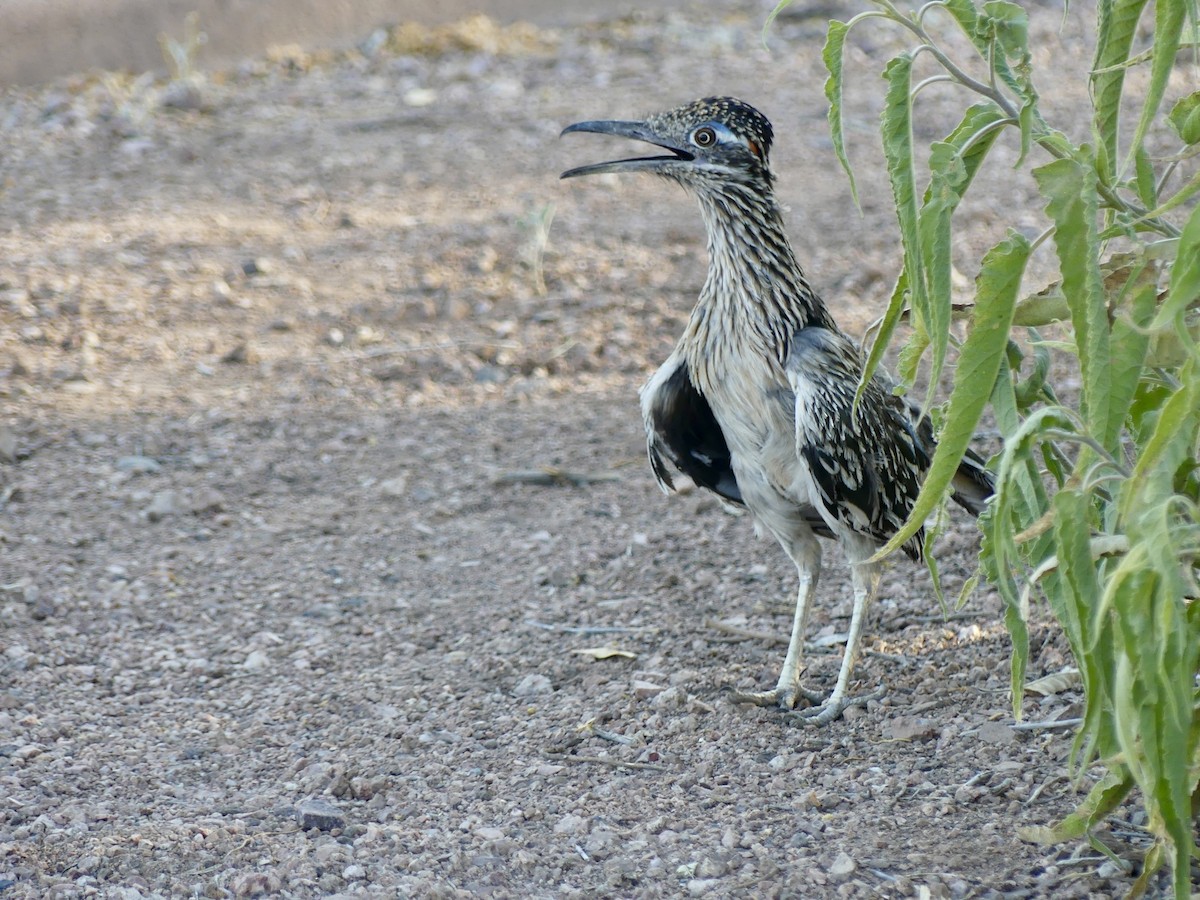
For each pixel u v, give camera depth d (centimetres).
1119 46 639
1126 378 573
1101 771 786
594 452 1356
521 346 1565
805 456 885
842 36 607
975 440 1241
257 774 874
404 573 1170
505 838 774
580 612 1089
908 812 780
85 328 1609
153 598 1128
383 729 929
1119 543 558
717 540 1192
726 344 933
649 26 2547
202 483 1318
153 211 1903
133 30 2398
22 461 1353
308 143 2125
